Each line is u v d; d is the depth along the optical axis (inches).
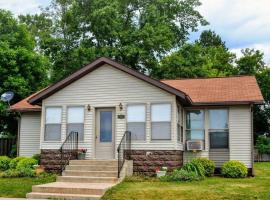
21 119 885.2
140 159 668.7
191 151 750.5
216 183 570.3
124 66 690.2
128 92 693.9
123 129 687.1
